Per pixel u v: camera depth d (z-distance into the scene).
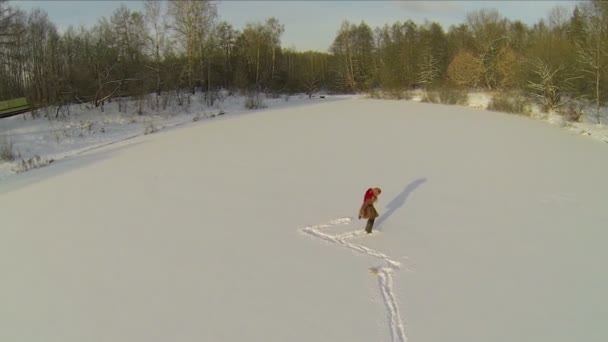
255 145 24.02
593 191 14.95
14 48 39.62
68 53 41.84
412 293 8.58
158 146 25.27
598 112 32.91
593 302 8.23
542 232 11.47
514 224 12.03
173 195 15.57
